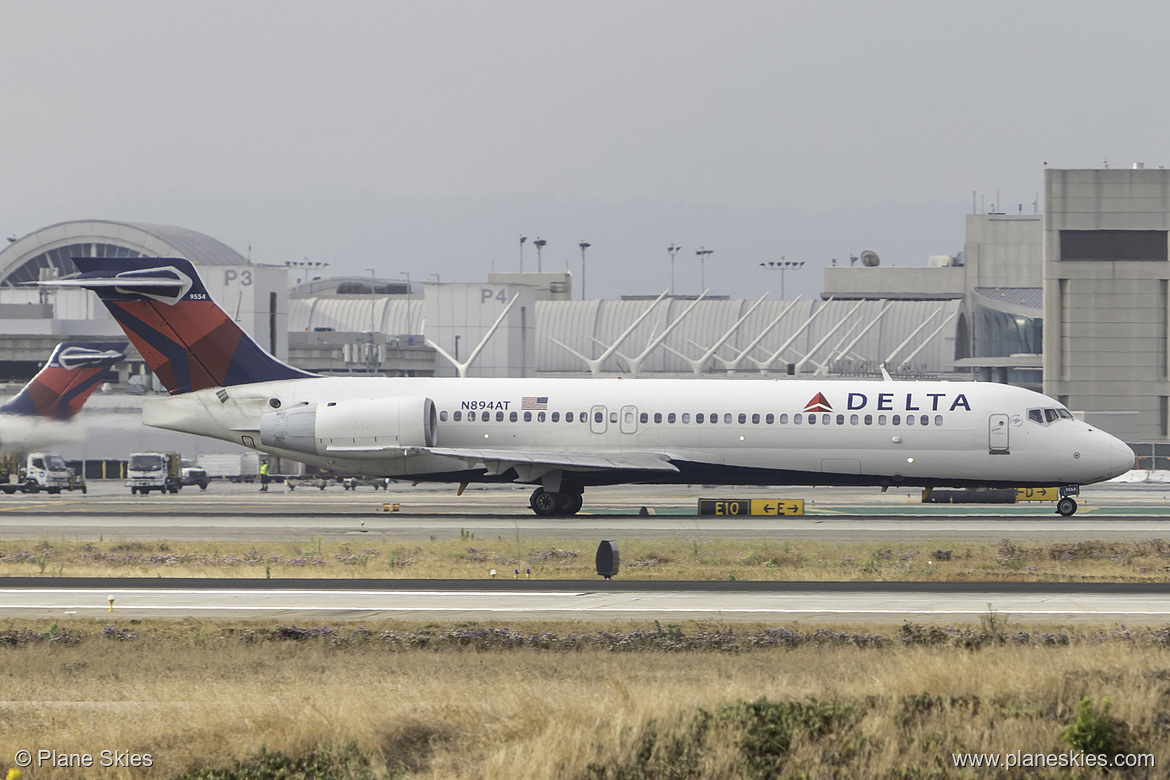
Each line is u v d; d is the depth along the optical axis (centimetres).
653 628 10925
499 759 6775
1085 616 11494
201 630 10994
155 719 7738
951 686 7931
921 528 19625
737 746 6969
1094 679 7931
